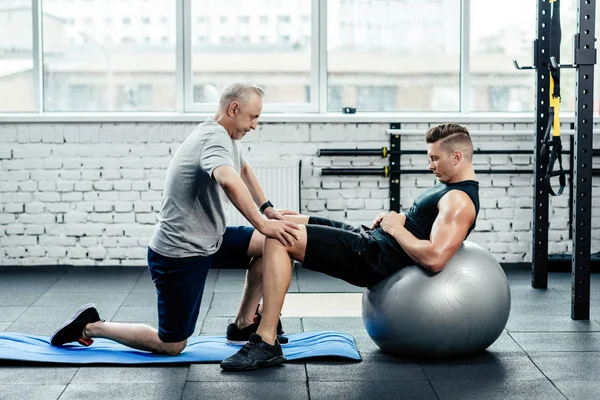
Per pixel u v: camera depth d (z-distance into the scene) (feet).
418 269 13.09
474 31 21.74
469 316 12.85
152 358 13.28
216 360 13.23
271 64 21.67
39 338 14.34
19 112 21.42
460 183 13.12
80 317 13.64
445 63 21.79
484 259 13.29
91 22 21.38
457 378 12.56
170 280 12.84
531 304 17.40
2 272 20.63
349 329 15.46
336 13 21.62
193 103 21.57
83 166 21.09
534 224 18.93
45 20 21.34
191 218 12.68
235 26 21.56
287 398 11.73
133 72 21.54
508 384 12.30
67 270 20.89
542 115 18.83
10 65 21.30
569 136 21.40
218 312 16.87
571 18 21.93
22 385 12.21
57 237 21.27
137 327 13.48
